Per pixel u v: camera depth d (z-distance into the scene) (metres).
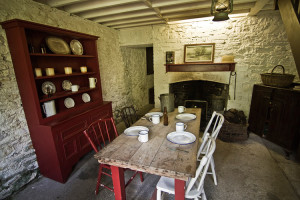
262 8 2.56
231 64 3.06
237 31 2.98
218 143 2.74
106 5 2.18
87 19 2.84
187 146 1.38
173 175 1.09
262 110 2.77
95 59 2.65
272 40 2.84
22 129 1.89
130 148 1.37
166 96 2.22
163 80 3.65
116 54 3.70
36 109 1.76
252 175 1.97
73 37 2.46
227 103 3.34
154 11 2.55
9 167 1.80
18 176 1.87
